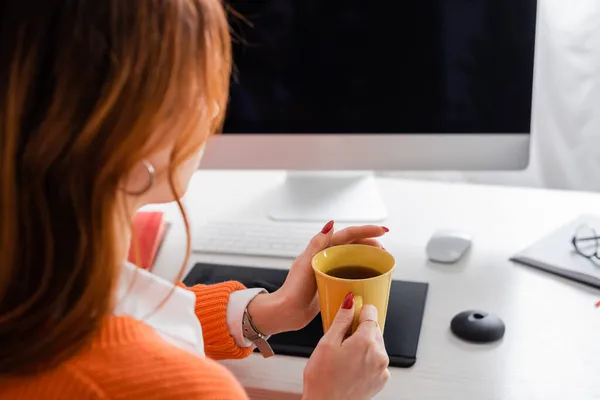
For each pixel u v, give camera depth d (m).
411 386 0.63
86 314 0.40
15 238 0.39
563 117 1.27
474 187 1.16
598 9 1.18
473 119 0.90
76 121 0.37
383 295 0.60
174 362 0.41
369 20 0.88
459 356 0.67
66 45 0.37
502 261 0.87
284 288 0.70
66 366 0.41
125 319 0.44
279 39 0.91
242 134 0.97
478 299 0.78
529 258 0.85
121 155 0.39
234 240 0.95
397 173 1.42
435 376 0.64
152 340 0.43
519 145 0.90
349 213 1.01
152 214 0.97
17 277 0.40
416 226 0.99
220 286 0.74
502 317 0.73
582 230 0.92
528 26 0.84
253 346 0.72
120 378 0.40
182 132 0.43
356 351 0.54
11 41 0.37
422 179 1.42
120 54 0.37
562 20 1.20
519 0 0.83
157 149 0.42
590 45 1.20
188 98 0.42
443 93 0.89
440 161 0.92
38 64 0.37
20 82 0.37
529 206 1.06
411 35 0.87
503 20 0.84
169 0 0.39
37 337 0.40
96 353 0.41
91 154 0.38
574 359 0.66
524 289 0.79
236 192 1.17
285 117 0.95
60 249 0.39
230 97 0.95
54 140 0.37
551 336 0.69
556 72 1.24
